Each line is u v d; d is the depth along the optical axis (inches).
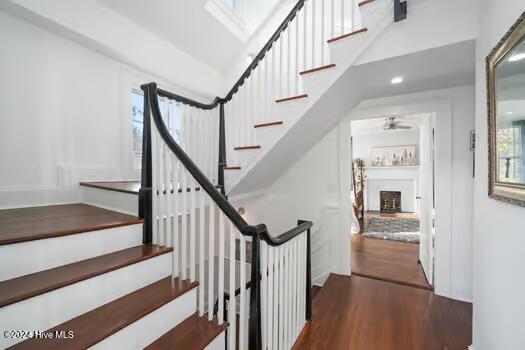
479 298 58.1
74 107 92.7
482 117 56.2
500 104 44.4
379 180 307.1
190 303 56.3
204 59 141.6
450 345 70.5
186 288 55.1
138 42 106.0
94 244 54.6
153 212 65.0
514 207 41.1
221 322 53.1
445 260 98.9
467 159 95.1
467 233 95.1
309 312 82.4
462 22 60.9
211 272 55.7
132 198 69.6
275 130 88.7
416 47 66.2
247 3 148.7
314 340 73.3
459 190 96.3
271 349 57.4
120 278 50.6
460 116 96.3
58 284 41.1
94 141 99.0
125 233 60.6
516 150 39.2
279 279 62.1
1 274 42.1
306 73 81.7
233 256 52.5
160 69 116.6
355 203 215.6
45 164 85.4
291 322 69.5
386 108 111.3
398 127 207.5
